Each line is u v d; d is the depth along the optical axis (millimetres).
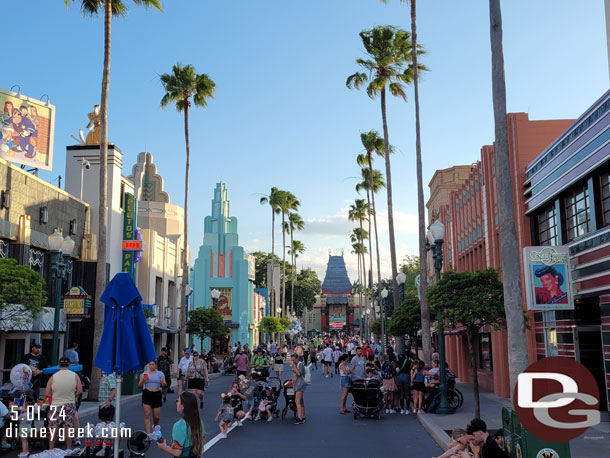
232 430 15227
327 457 11633
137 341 9914
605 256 14609
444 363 17734
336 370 38500
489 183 24281
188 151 37719
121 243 32375
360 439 13758
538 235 19984
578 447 12031
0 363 22188
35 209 24125
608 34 13680
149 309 34562
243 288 64688
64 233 26766
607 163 14570
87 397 21125
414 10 27750
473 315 14039
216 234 65750
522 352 11031
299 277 119438
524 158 20641
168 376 22938
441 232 17844
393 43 33531
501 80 12016
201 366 19812
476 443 8797
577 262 16500
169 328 39906
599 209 15320
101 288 21953
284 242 86250
